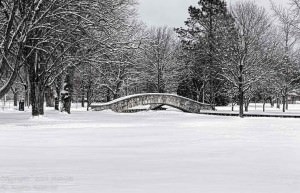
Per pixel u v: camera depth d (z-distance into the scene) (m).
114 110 49.22
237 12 47.53
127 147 13.80
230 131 20.50
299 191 6.98
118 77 62.16
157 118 34.97
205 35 60.94
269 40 48.78
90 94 65.00
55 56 33.69
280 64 49.47
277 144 14.63
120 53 33.69
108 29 31.02
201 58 61.00
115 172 8.92
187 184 7.57
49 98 61.03
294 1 40.88
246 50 45.91
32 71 30.66
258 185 7.50
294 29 41.50
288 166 9.81
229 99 76.94
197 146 14.05
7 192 6.84
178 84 74.50
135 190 7.02
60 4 28.19
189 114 43.91
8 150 12.93
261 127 23.38
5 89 27.14
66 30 29.23
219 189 7.12
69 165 9.92
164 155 11.79
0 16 30.22
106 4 30.34
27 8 27.34
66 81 39.41
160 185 7.48
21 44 26.47
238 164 10.12
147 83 74.25
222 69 46.72
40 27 27.42
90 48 32.06
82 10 29.03
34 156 11.55
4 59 26.30
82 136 17.83
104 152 12.48
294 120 30.72
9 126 23.61
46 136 17.78
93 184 7.57
